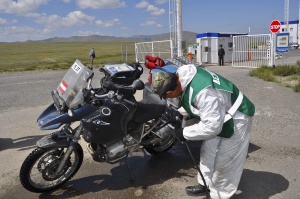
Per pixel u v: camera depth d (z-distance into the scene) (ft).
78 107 12.02
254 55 62.90
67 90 11.96
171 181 13.79
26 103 30.81
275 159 15.20
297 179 13.23
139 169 15.06
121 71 12.33
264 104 25.34
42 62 111.04
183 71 9.95
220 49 66.54
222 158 10.60
